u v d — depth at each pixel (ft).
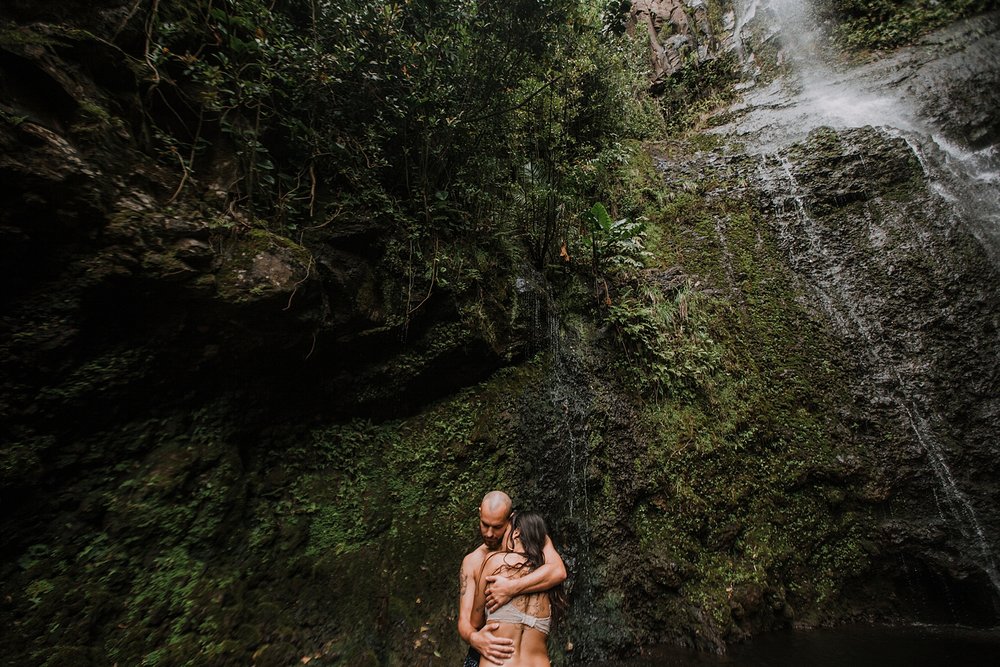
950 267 19.39
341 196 13.41
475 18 14.90
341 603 11.53
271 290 10.64
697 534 15.61
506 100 17.12
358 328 13.10
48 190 8.12
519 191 19.60
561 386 17.03
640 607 14.29
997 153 22.52
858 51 32.58
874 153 23.03
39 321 8.46
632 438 16.81
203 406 11.08
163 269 9.45
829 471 17.07
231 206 10.91
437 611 12.30
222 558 10.57
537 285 18.24
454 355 15.21
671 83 36.70
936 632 14.12
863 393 18.44
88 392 9.17
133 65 10.13
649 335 18.90
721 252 22.67
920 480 16.69
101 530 9.20
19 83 8.38
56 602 8.32
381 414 14.40
